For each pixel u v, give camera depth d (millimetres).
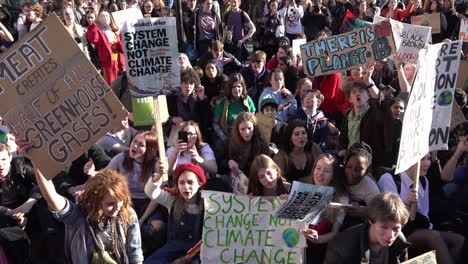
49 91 3643
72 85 3650
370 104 6137
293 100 7410
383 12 14352
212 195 4340
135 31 5148
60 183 5098
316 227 4488
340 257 3875
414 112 4285
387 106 5922
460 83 7828
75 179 5477
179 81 5242
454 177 5258
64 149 3682
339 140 6547
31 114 3650
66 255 3818
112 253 3764
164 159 4703
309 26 13383
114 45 9531
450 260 4445
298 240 4242
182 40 10836
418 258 3941
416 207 4723
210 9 10852
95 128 3689
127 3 14836
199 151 5660
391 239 3723
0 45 11227
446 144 4699
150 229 4840
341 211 4430
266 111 6711
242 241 4324
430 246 4551
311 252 4504
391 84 8195
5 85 3611
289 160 5730
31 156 3672
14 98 3625
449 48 4527
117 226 3752
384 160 5914
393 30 7113
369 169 5340
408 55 7324
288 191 4730
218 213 4324
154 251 4848
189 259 4391
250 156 5699
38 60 3619
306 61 7129
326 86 7855
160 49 5188
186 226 4602
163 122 6844
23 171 5004
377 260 3947
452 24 12500
